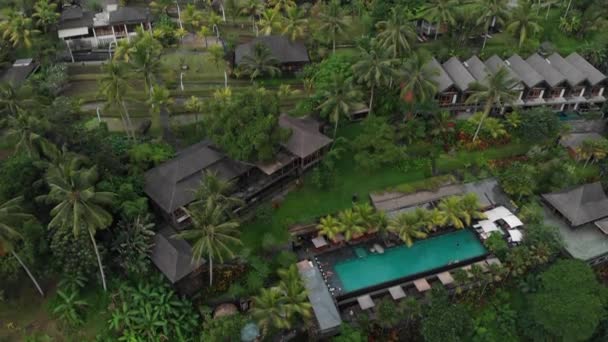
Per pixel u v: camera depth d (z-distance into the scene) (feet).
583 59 308.60
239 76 301.63
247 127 217.15
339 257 216.95
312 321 187.32
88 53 318.86
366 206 220.02
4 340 180.86
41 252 184.55
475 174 256.11
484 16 315.99
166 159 227.81
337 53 320.91
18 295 190.49
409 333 191.93
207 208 177.27
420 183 242.58
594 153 255.91
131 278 193.36
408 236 213.25
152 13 354.74
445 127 268.21
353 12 359.87
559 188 242.37
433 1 326.85
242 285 199.31
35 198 180.65
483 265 212.02
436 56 315.37
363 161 244.42
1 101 213.66
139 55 239.30
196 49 328.08
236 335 177.58
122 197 197.16
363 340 185.57
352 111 266.16
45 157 203.00
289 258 205.98
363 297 200.34
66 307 184.75
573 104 301.84
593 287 190.90
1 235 160.97
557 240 213.66
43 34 317.01
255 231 220.84
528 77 293.02
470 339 194.39
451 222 225.97
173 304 187.21
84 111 270.26
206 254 195.52
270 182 229.66
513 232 223.71
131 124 254.88
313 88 285.84
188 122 269.44
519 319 198.29
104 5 371.56
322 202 237.45
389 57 270.67
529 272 212.02
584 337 181.47
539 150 261.24
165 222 215.10
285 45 308.81
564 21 352.69
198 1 371.56
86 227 175.42
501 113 294.25
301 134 236.63
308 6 358.64
